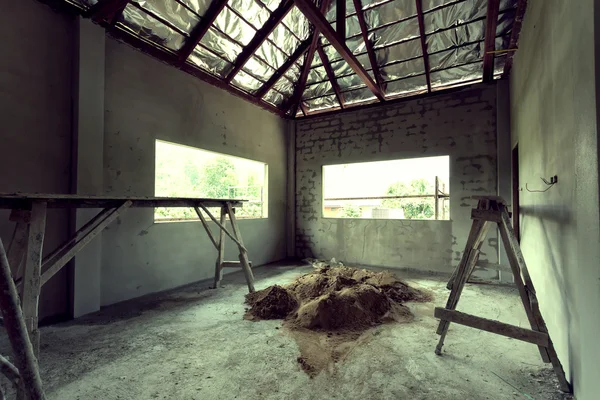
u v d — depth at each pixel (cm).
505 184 440
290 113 639
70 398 172
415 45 439
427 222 509
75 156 307
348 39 455
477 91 470
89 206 237
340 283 342
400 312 308
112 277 343
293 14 425
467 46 423
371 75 506
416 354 223
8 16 271
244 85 509
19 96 278
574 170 165
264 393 177
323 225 610
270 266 558
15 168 275
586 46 139
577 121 153
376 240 554
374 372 199
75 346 236
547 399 171
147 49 374
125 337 253
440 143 497
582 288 149
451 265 488
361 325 275
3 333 258
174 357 219
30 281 169
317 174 618
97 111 322
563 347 193
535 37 266
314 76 549
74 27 313
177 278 414
